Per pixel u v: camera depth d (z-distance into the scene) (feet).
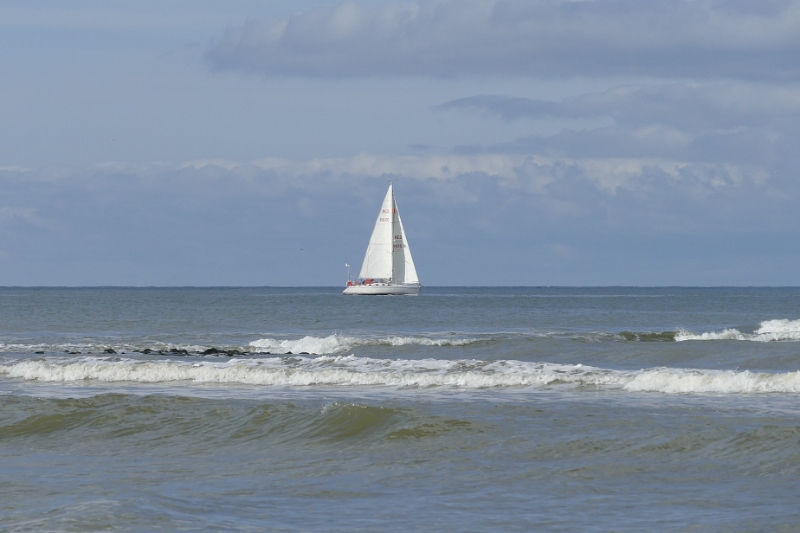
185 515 110.93
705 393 229.25
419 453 157.79
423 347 384.68
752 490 125.59
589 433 168.96
